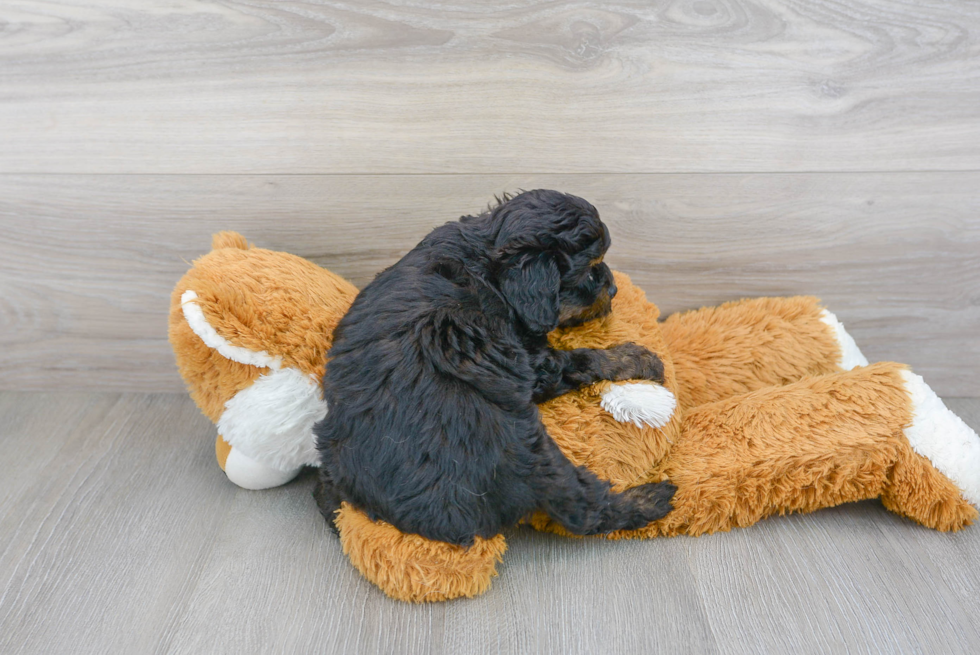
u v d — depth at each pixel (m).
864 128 1.45
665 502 1.25
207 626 1.11
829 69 1.40
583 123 1.45
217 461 1.50
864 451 1.25
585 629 1.10
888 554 1.23
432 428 1.06
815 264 1.58
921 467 1.24
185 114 1.44
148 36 1.38
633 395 1.21
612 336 1.30
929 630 1.08
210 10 1.36
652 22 1.37
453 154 1.47
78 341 1.68
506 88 1.42
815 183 1.49
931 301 1.60
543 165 1.48
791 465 1.24
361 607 1.14
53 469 1.47
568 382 1.22
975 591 1.15
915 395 1.27
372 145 1.46
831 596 1.15
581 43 1.38
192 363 1.30
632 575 1.20
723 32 1.37
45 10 1.37
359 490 1.13
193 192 1.51
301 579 1.20
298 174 1.49
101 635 1.09
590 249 1.15
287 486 1.44
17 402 1.70
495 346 1.11
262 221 1.54
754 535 1.28
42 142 1.47
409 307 1.12
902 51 1.38
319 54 1.39
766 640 1.07
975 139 1.44
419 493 1.07
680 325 1.53
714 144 1.46
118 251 1.57
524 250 1.13
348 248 1.56
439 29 1.37
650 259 1.57
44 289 1.62
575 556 1.25
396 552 1.10
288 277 1.31
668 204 1.52
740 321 1.51
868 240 1.54
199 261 1.32
